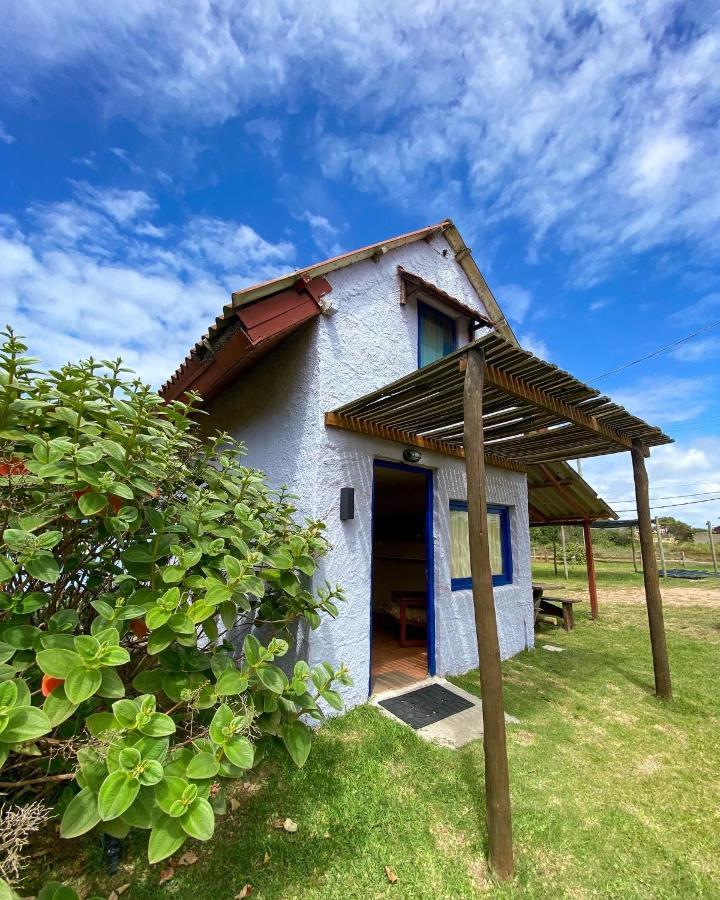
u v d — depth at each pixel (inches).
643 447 217.0
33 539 79.5
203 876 91.4
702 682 215.0
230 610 96.7
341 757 132.8
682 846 105.7
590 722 170.1
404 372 218.1
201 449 132.4
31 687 83.3
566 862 99.1
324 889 89.7
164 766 69.9
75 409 94.7
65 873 90.8
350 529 174.9
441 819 110.0
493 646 107.0
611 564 1013.2
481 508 113.7
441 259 265.1
